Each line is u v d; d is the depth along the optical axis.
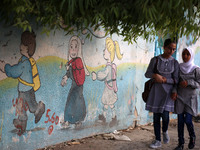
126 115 5.93
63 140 4.82
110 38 5.42
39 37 4.30
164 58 4.64
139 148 4.71
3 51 3.88
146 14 3.16
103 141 5.03
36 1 3.27
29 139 4.31
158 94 4.59
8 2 3.11
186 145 4.96
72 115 4.90
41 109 4.43
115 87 5.62
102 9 3.38
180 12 3.52
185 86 4.45
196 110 4.54
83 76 5.02
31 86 4.26
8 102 3.99
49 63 4.48
